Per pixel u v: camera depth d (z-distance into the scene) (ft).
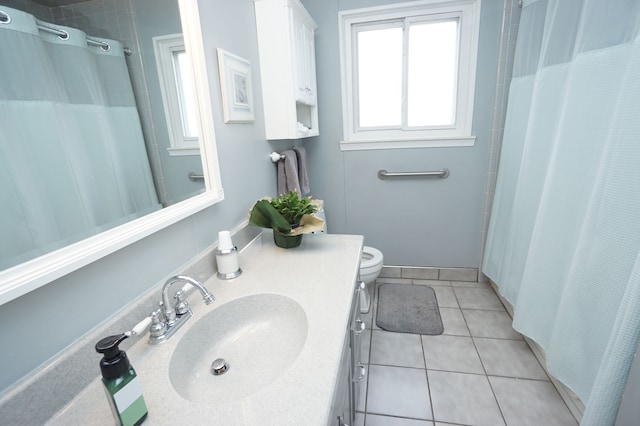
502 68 6.27
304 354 2.23
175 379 2.22
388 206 7.70
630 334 2.60
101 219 2.24
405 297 7.28
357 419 4.34
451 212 7.44
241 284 3.27
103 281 2.25
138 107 2.60
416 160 7.24
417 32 6.72
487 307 6.78
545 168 4.77
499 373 5.02
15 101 1.74
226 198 4.01
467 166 7.07
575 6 4.06
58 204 1.96
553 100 4.56
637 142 2.86
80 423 1.78
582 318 3.57
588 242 3.47
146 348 2.34
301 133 5.57
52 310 1.90
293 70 4.96
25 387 1.70
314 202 4.75
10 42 1.71
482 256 7.55
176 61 2.99
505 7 5.93
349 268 3.56
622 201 3.03
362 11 6.53
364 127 7.52
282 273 3.50
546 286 4.45
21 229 1.75
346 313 2.70
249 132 4.65
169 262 2.96
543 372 5.00
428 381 4.93
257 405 1.83
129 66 2.51
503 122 6.56
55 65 1.95
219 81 3.79
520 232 5.45
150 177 2.73
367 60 7.13
